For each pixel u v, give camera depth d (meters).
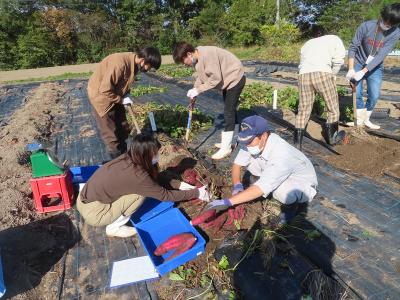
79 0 29.70
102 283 2.77
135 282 2.73
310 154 4.72
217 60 4.15
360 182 3.90
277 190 3.25
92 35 28.05
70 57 27.77
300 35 27.27
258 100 7.77
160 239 3.17
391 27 4.54
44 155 3.49
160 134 5.61
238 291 2.56
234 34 28.70
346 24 22.53
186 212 3.53
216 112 7.12
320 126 5.75
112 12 30.50
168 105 7.57
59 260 3.07
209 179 4.02
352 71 4.98
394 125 5.61
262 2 28.22
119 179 2.88
